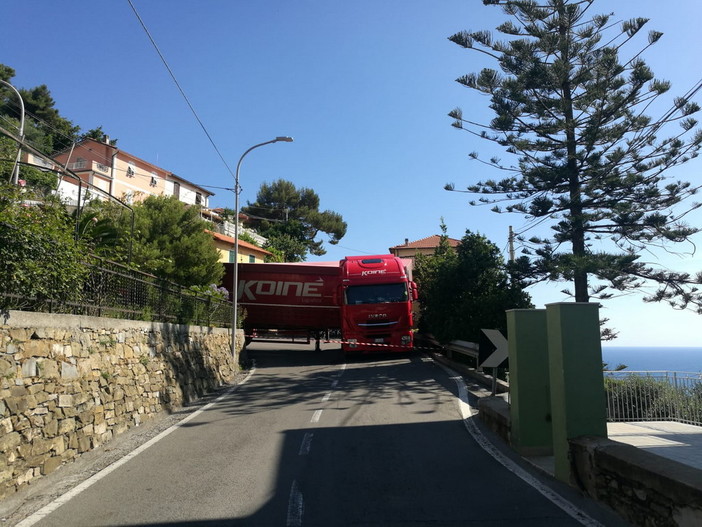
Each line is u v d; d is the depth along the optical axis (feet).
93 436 26.37
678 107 59.41
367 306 69.41
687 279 66.80
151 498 19.16
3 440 19.31
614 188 66.95
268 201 200.54
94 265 30.27
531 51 67.97
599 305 20.67
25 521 17.06
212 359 52.16
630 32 63.21
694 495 13.08
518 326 25.58
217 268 67.00
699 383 34.96
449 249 86.38
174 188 180.86
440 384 48.80
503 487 20.04
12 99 133.59
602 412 19.98
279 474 22.13
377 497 19.08
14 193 22.81
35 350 22.62
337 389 47.55
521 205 70.13
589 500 18.15
